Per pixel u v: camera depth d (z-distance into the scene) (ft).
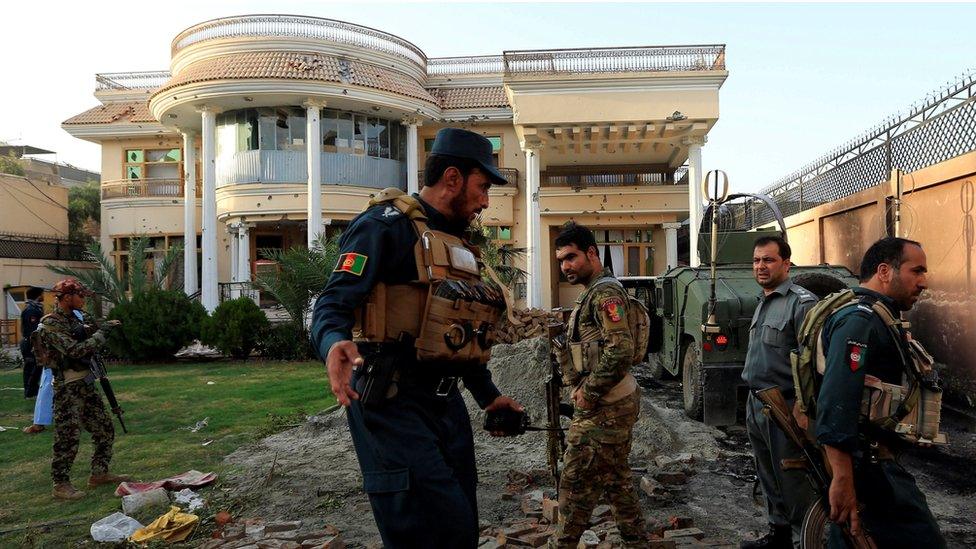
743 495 16.55
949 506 15.93
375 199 7.81
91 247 56.59
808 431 9.75
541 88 55.01
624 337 10.30
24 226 82.79
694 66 54.60
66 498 17.07
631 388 10.87
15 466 20.63
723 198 23.08
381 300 7.39
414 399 7.48
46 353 17.30
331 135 65.82
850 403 8.24
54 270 56.03
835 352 8.48
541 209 69.72
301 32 65.16
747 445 21.52
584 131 57.21
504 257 54.65
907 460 20.03
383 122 69.51
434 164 8.20
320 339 6.66
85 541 14.19
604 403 10.62
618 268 72.95
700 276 26.22
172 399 32.14
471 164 8.15
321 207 63.46
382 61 68.64
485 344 7.95
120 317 49.34
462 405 8.30
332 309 6.87
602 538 12.92
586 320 10.96
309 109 62.03
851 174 37.47
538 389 22.57
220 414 28.12
